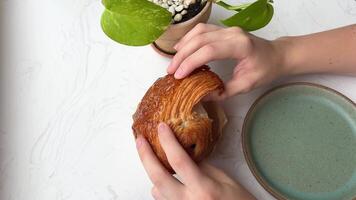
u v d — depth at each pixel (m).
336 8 0.56
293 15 0.56
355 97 0.51
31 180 0.48
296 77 0.53
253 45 0.47
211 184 0.42
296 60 0.50
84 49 0.55
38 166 0.49
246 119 0.48
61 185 0.48
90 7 0.58
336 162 0.47
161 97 0.44
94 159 0.49
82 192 0.47
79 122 0.51
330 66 0.51
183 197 0.42
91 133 0.50
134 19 0.41
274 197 0.46
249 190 0.47
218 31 0.47
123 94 0.52
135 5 0.41
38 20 0.57
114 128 0.51
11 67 0.54
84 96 0.52
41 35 0.56
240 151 0.49
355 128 0.48
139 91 0.52
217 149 0.49
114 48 0.55
